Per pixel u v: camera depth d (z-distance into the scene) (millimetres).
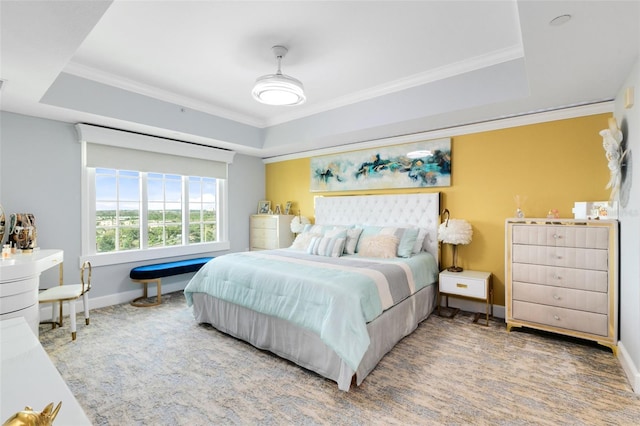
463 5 2199
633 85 2264
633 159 2252
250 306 2770
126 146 4082
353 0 2152
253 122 4969
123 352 2691
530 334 3098
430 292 3658
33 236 3211
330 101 4156
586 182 3121
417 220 4105
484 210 3717
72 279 3719
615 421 1830
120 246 4230
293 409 1943
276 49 2760
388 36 2602
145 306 3943
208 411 1926
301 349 2439
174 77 3439
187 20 2385
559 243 2896
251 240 5770
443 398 2053
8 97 2861
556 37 1912
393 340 2727
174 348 2783
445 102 3264
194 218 5059
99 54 2922
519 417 1865
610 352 2688
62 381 892
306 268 2863
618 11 1666
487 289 3367
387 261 3357
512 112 3299
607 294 2668
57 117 3453
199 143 4801
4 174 3258
